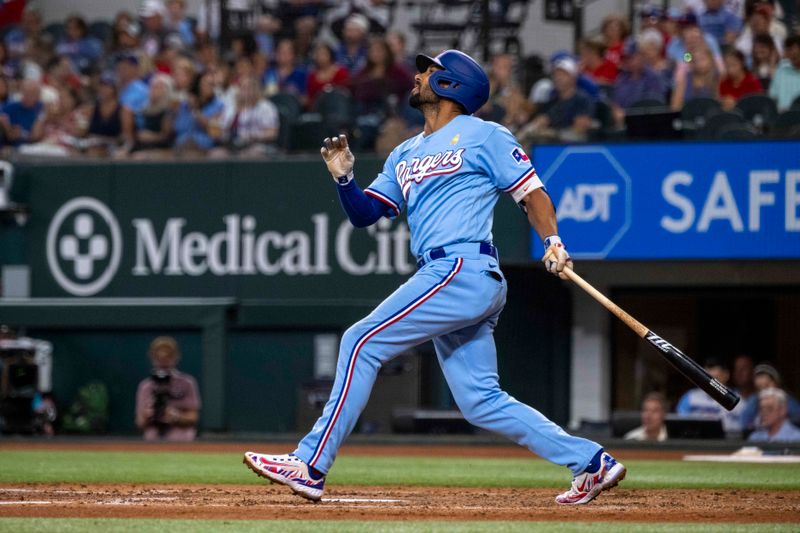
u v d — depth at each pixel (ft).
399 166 62.49
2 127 181.57
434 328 58.70
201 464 103.09
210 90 177.06
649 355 166.20
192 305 159.84
